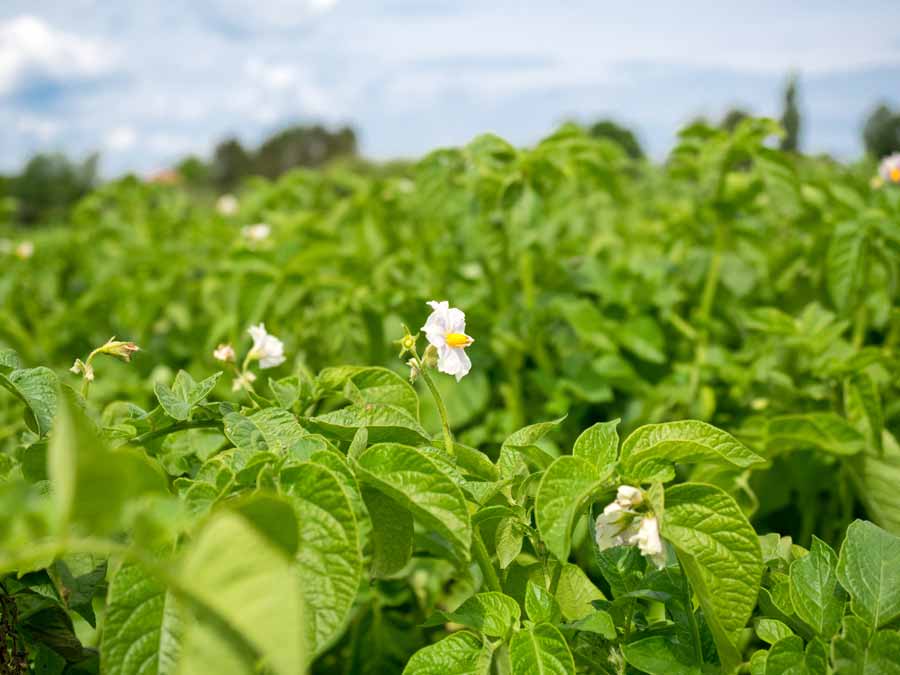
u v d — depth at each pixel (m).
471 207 0.85
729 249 0.85
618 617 0.35
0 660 0.33
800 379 0.69
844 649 0.30
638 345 0.77
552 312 0.81
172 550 0.28
